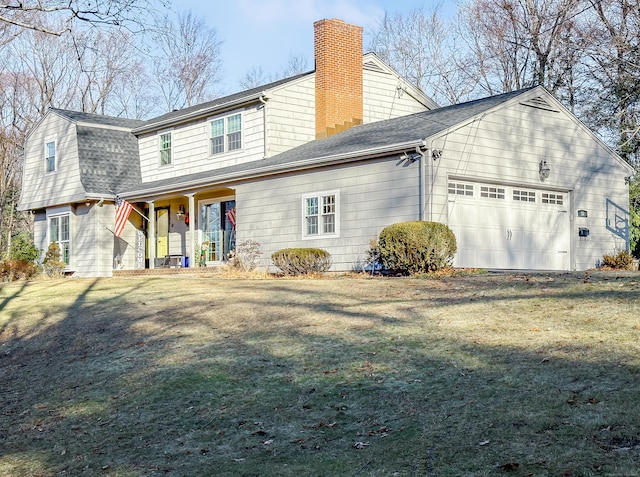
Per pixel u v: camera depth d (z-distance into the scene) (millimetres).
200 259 26625
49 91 44906
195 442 7309
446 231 17453
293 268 20016
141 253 29328
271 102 24297
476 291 13383
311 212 21109
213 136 26578
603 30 31938
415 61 44938
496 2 36219
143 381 9516
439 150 18312
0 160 44750
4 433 8375
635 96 30875
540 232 21203
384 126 22656
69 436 7996
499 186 20188
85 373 10398
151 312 13805
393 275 18375
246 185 23297
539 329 9766
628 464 5453
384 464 6133
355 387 8242
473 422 6738
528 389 7395
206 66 52312
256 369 9375
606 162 23078
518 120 20609
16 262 26281
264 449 6875
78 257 29062
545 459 5730
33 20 21672
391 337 10219
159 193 26109
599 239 22656
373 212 19359
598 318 10000
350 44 25797
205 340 11188
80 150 28688
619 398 6801
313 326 11391
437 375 8266
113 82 47719
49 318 14578
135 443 7508
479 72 39125
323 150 21422
